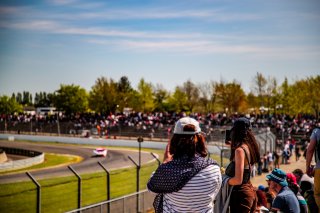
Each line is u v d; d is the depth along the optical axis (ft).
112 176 105.81
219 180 10.78
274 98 288.30
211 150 142.20
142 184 93.25
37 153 179.42
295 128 172.76
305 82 277.64
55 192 84.43
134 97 380.78
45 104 630.33
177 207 10.59
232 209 15.60
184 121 10.95
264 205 26.23
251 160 15.55
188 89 360.89
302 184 28.19
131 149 200.85
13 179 110.01
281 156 132.87
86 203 75.10
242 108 323.37
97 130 234.99
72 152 195.31
